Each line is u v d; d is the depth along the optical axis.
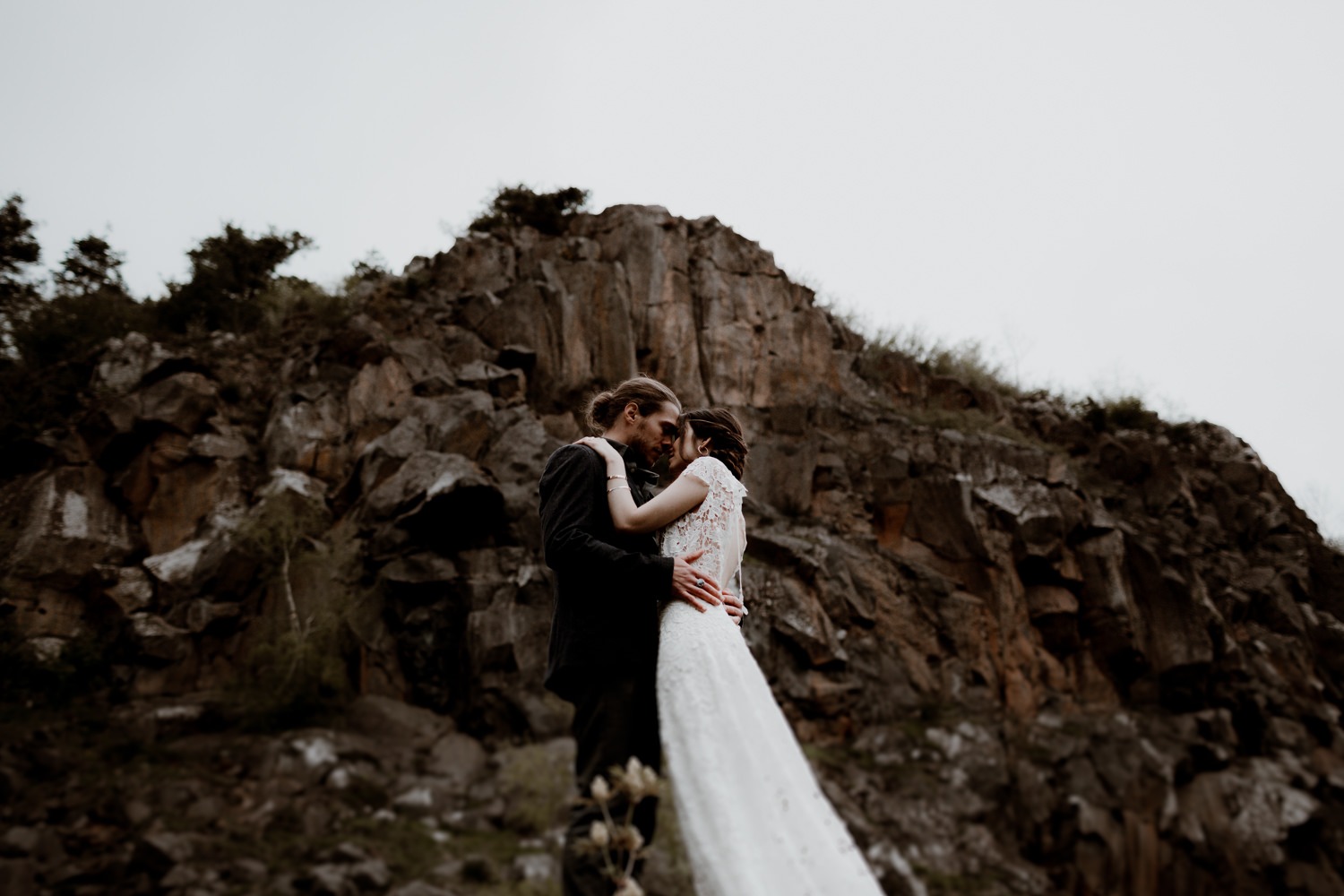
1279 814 9.67
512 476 9.96
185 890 5.76
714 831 1.84
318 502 9.70
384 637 8.86
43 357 11.57
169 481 9.92
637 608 2.26
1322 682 12.50
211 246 13.34
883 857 7.71
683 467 2.64
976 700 10.16
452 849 6.61
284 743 7.44
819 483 11.51
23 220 13.41
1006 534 11.51
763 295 13.30
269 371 11.48
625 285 12.47
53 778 6.73
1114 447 14.57
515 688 8.34
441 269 12.98
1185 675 11.16
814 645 9.58
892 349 14.84
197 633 8.71
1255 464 15.84
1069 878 8.73
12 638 8.35
